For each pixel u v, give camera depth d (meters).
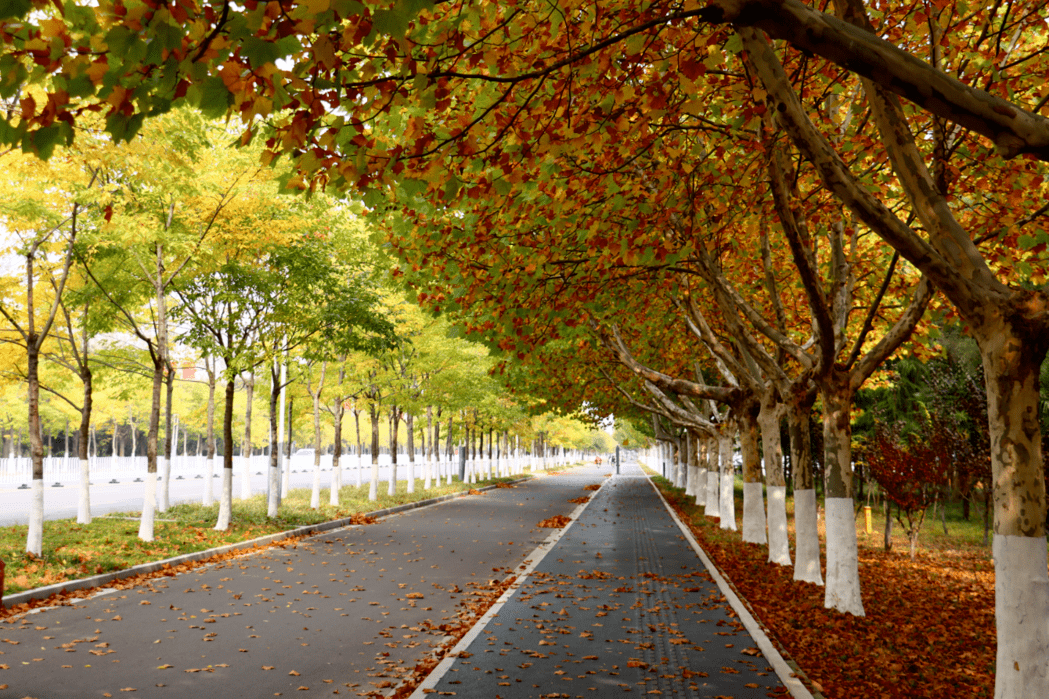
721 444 20.48
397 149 5.12
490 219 8.33
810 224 9.90
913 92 3.47
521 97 6.03
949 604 10.20
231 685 6.28
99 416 46.88
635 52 5.21
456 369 28.91
